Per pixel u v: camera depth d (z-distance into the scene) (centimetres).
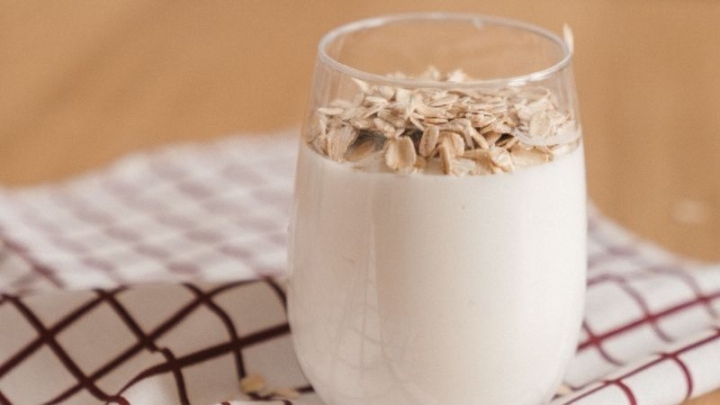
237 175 70
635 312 54
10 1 101
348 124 44
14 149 72
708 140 72
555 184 44
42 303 52
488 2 98
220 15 98
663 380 48
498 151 43
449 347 45
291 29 95
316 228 45
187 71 86
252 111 79
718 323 52
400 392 46
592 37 90
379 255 44
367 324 45
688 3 100
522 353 45
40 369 51
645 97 79
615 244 61
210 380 50
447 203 43
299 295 47
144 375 49
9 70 85
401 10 97
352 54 48
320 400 50
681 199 65
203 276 59
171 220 65
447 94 44
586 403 47
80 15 98
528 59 48
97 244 62
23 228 63
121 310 52
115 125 76
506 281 44
